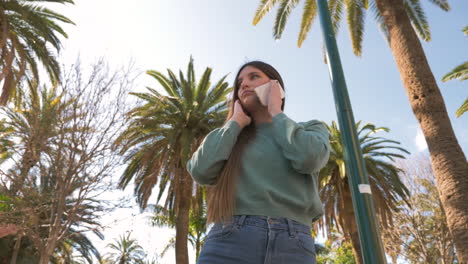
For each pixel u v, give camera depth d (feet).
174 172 53.52
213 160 4.37
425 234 69.92
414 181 72.90
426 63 26.14
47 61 50.67
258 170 4.19
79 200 37.83
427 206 71.20
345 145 7.26
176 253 51.75
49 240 36.68
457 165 22.77
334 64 8.59
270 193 3.99
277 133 4.34
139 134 49.60
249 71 5.16
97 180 38.14
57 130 37.91
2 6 47.52
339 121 7.75
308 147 4.06
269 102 4.67
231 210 3.98
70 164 37.60
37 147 37.83
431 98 24.88
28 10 48.80
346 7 45.42
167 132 51.31
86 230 38.60
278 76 5.25
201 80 56.39
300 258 3.84
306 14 45.24
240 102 5.06
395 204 63.41
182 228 52.95
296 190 4.12
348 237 60.80
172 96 55.72
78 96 38.27
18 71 52.70
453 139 23.71
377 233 6.06
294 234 3.88
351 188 6.70
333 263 103.86
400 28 27.53
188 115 50.47
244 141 4.50
